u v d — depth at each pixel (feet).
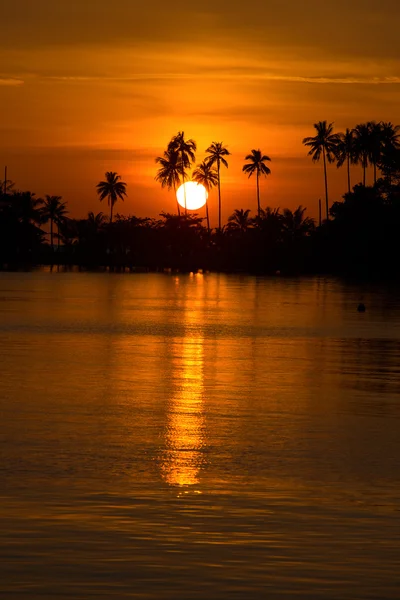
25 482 59.57
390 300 314.55
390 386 107.24
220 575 42.96
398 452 70.28
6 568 43.50
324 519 52.01
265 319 223.71
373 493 57.93
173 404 92.38
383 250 620.49
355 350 150.71
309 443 73.61
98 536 48.42
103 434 76.07
